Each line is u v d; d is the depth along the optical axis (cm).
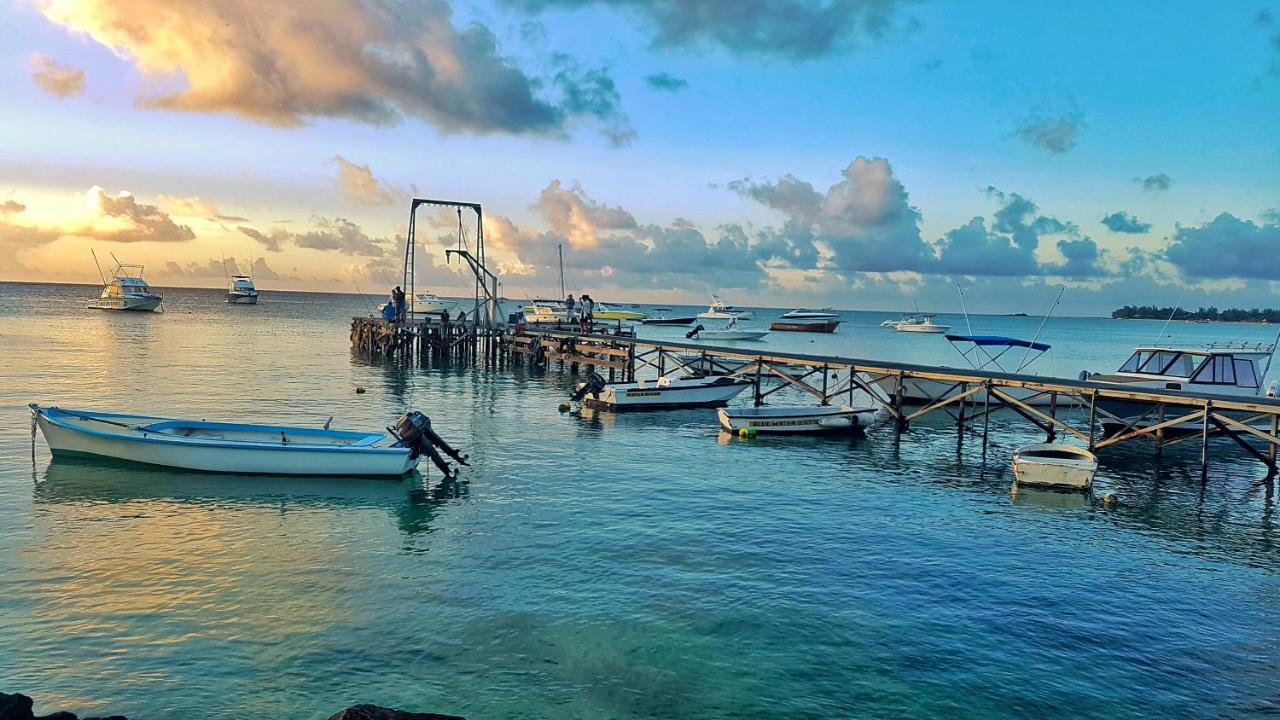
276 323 10512
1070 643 1145
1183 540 1652
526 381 4400
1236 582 1411
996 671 1058
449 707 938
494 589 1278
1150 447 2753
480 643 1093
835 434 2870
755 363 3638
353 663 1030
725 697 976
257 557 1401
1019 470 2064
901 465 2345
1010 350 8650
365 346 6341
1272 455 2195
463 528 1603
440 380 4375
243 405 3206
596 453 2388
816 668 1051
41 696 930
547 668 1032
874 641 1133
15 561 1343
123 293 11694
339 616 1163
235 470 1981
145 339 6581
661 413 3272
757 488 1988
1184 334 15238
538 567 1383
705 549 1496
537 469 2152
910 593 1311
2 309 11706
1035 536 1647
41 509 1655
